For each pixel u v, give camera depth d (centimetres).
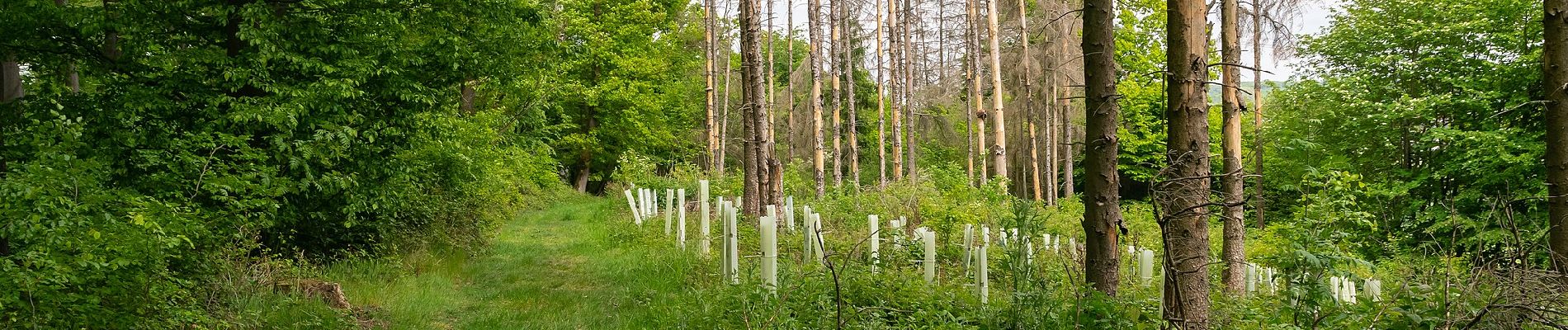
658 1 3072
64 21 793
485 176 1287
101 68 870
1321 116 1839
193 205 595
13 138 521
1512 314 445
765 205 1326
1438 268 539
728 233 846
